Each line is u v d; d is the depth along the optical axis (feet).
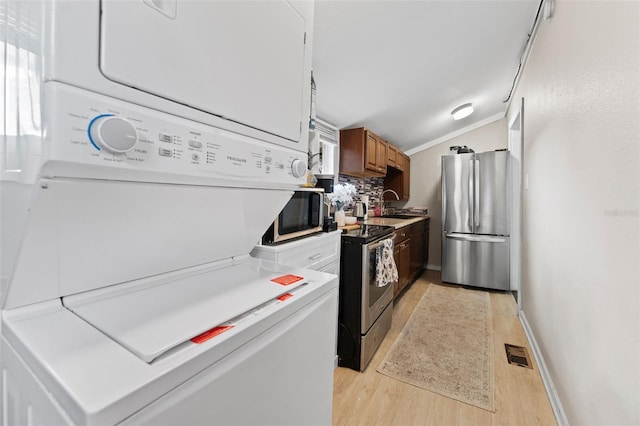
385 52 6.98
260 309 2.28
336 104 9.12
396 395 5.46
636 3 2.91
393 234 8.27
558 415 4.89
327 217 6.33
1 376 1.88
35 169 1.47
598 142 3.76
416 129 13.15
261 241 4.61
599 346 3.62
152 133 1.80
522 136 9.23
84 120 1.49
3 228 1.71
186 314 2.07
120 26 1.62
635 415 2.85
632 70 2.98
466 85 9.99
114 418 1.25
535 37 7.37
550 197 5.99
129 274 2.41
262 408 2.14
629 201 3.02
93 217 1.89
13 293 1.81
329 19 5.63
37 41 1.42
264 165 2.74
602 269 3.58
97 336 1.74
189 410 1.60
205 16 2.12
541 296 6.61
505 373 6.15
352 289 6.28
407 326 8.37
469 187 12.07
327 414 3.13
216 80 2.23
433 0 5.72
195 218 2.62
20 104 1.52
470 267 12.08
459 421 4.86
